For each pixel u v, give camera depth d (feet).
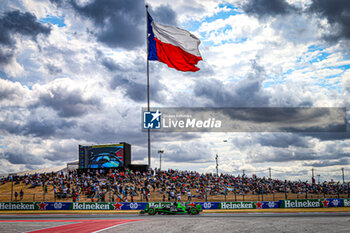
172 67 147.43
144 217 117.60
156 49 151.23
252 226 82.64
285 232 73.20
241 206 144.97
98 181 196.54
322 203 145.38
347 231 73.20
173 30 144.77
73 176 209.46
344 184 236.84
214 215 123.85
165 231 77.87
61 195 172.55
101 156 218.18
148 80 185.78
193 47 145.28
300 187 228.84
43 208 147.74
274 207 144.77
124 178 200.95
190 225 86.79
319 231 73.56
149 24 153.07
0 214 138.92
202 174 229.86
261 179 244.01
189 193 174.29
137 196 175.32
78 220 110.01
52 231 82.23
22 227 90.63
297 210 136.46
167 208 128.06
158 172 222.69
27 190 190.39
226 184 212.64
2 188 199.31
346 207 144.36
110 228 84.74
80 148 222.89
